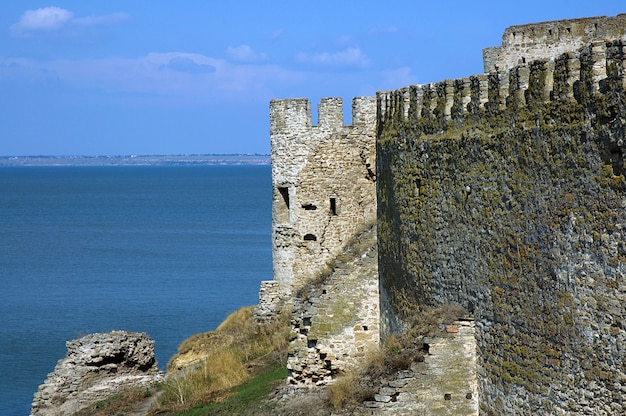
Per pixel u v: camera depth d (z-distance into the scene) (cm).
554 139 2009
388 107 3353
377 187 3553
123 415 4506
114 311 8375
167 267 11662
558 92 1994
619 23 3388
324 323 3797
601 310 1844
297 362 3800
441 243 2731
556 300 2019
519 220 2195
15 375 6056
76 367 5072
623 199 1762
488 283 2395
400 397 2575
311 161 5172
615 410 1811
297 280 5200
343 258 4831
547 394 2080
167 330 7362
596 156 1845
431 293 2831
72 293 9650
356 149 5156
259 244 14312
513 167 2223
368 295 3794
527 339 2175
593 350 1877
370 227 5003
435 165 2762
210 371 4531
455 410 2530
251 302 8575
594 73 1842
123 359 5162
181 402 4259
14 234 17388
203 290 9525
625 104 1739
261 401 3769
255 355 4738
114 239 15888
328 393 3164
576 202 1923
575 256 1933
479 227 2442
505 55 3597
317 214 5175
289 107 5178
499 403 2350
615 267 1797
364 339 3781
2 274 11462
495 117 2344
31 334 7356
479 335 2477
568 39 3481
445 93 2703
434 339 2580
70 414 4878
